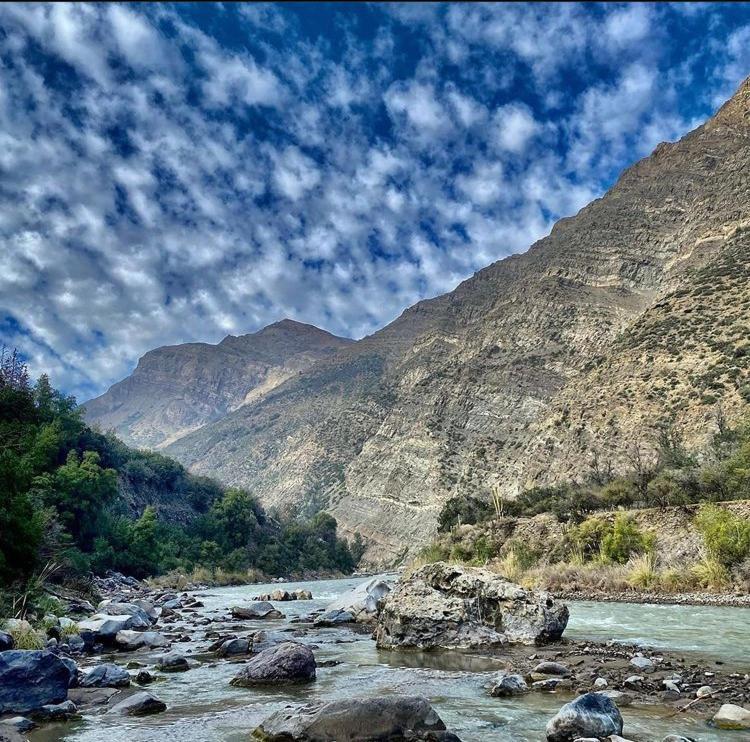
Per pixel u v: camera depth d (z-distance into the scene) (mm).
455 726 9258
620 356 108375
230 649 17531
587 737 8062
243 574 107312
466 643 17672
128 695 12180
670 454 63875
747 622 21281
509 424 183625
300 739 8555
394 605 18922
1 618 17391
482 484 156125
